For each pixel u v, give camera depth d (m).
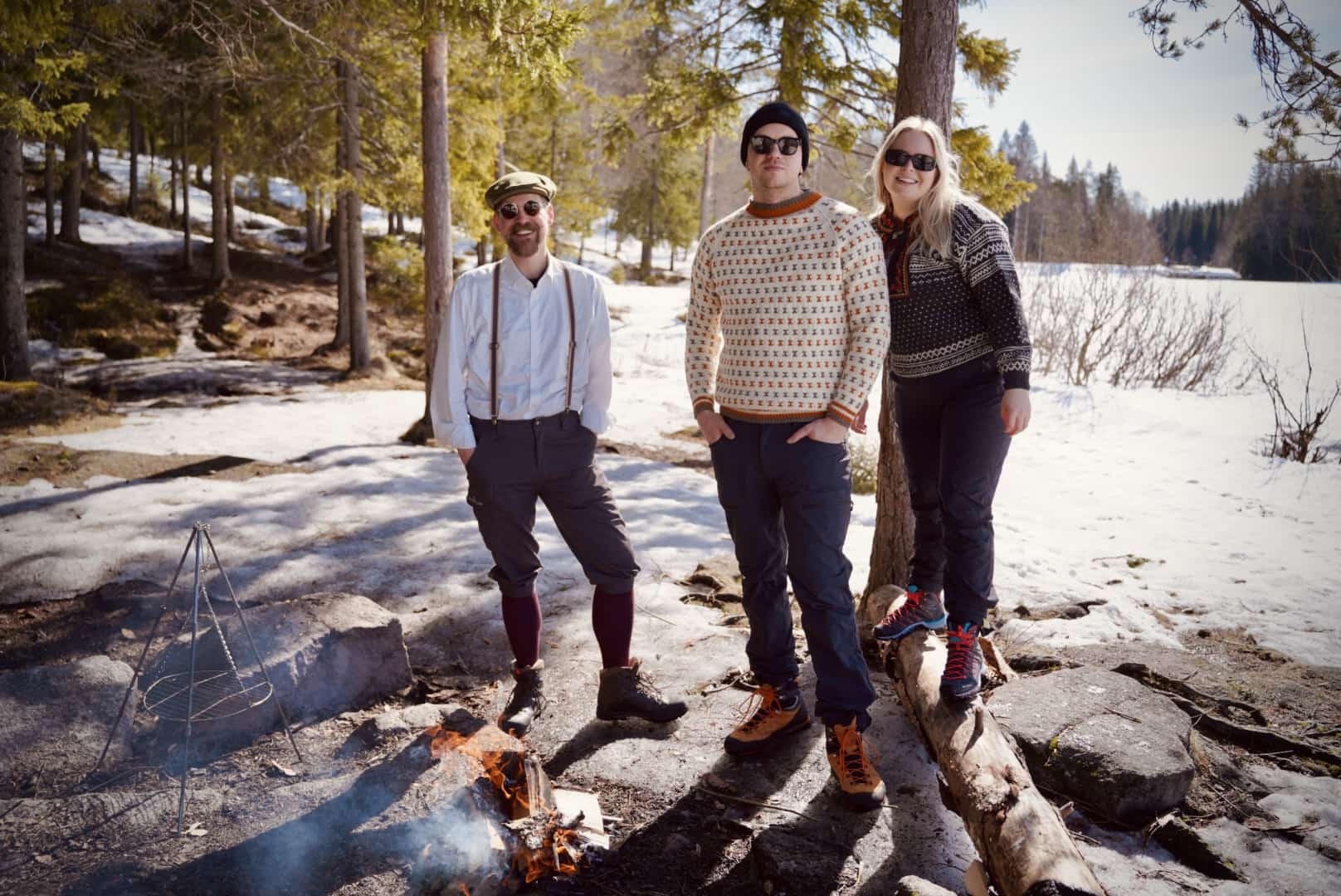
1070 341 12.86
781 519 2.87
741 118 10.70
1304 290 26.17
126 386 13.84
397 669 3.38
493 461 2.99
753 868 2.36
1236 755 2.96
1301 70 4.31
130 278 21.45
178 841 2.36
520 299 2.94
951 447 2.83
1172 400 10.68
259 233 32.00
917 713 2.87
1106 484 7.35
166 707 2.72
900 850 2.42
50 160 22.38
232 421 10.10
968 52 9.21
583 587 4.62
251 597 4.39
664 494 6.98
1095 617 4.31
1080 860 1.99
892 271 2.88
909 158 2.71
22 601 4.25
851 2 9.09
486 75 11.76
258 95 15.02
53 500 6.11
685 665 3.67
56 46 10.05
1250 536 5.85
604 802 2.67
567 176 28.12
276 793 2.57
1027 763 2.74
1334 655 3.89
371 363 15.46
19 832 2.38
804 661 3.69
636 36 18.25
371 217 38.03
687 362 2.95
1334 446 8.45
